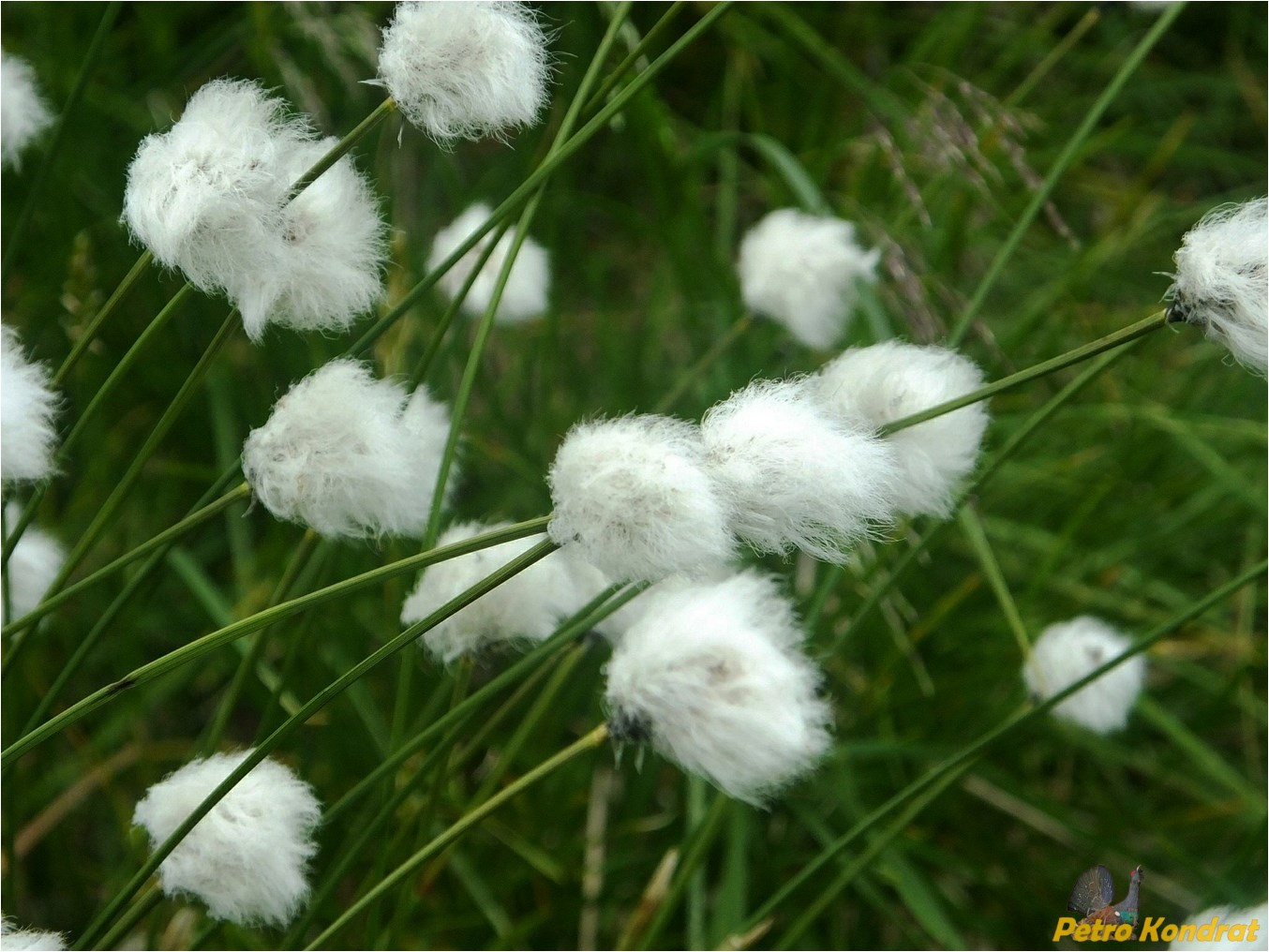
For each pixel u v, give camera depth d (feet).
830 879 1.35
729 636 0.87
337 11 1.65
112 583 1.44
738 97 1.93
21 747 0.82
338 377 0.87
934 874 1.46
